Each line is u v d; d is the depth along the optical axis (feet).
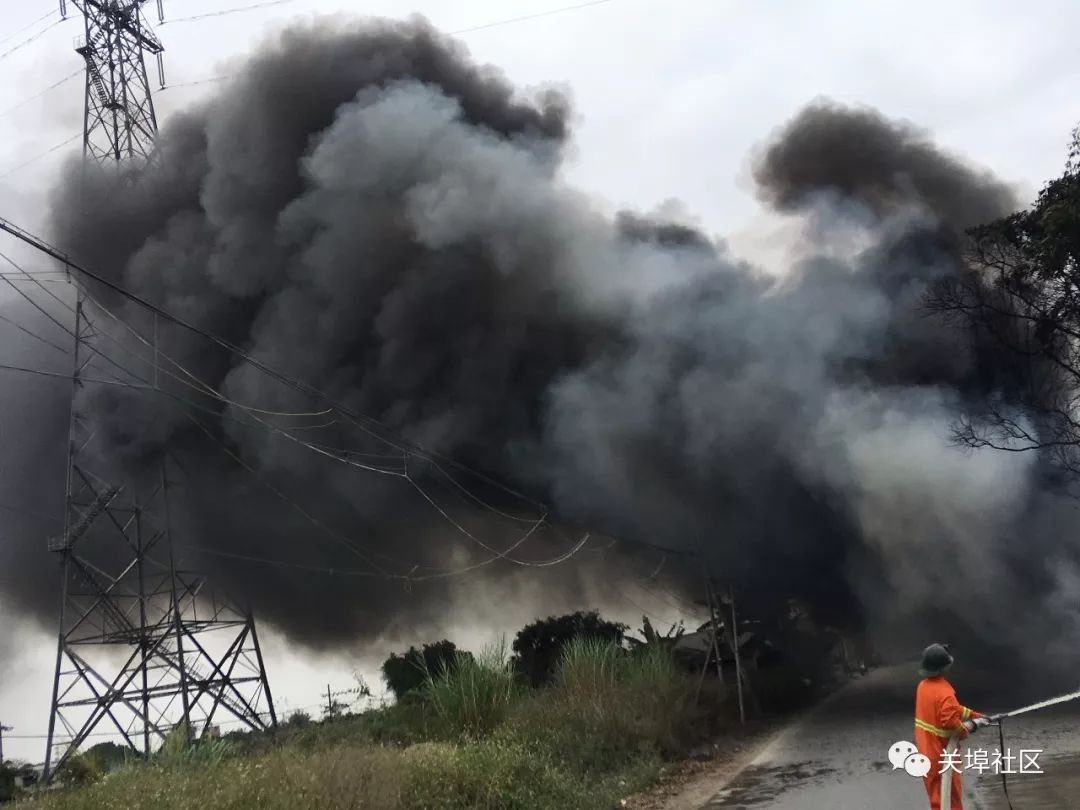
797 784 35.24
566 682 50.42
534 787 33.19
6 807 31.73
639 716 46.24
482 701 48.06
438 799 29.71
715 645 60.90
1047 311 64.80
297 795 27.37
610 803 33.55
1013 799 27.68
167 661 84.43
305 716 78.79
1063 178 57.41
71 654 81.97
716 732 51.96
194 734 72.33
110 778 34.12
